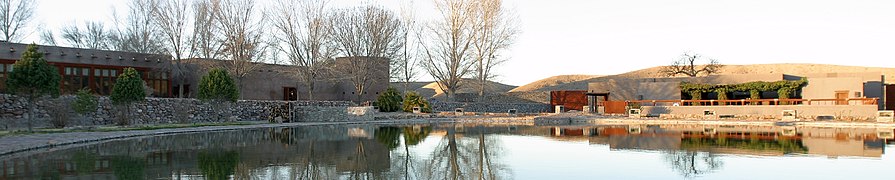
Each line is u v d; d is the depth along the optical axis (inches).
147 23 1611.7
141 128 995.9
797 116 1397.6
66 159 551.5
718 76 1766.7
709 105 1600.6
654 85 1804.9
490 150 674.2
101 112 1099.9
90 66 1306.6
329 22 1621.6
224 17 1488.7
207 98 1200.8
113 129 949.2
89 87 1301.7
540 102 2305.6
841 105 1359.5
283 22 1594.5
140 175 451.5
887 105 1652.3
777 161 546.6
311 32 1587.1
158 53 1449.3
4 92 1024.9
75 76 1279.5
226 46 1491.1
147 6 1608.0
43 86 884.0
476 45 1867.6
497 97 2236.7
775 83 1599.4
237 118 1353.3
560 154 621.3
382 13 1713.8
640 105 1774.1
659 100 1675.7
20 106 987.3
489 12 1851.6
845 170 487.5
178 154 606.2
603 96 1999.3
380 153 640.4
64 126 999.6
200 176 451.8
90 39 2121.1
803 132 970.7
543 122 1419.8
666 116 1535.4
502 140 826.8
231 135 924.0
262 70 1652.3
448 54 1852.9
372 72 1700.3
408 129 1144.8
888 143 728.3
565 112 1889.8
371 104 1635.1
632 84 1877.5
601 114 1702.8
